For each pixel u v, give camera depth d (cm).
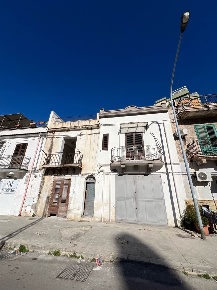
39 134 1415
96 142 1272
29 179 1255
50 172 1251
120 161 1084
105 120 1344
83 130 1355
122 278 366
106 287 329
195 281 365
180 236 709
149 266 426
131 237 663
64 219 1043
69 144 1434
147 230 809
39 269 402
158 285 342
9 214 1170
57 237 635
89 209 1084
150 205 1001
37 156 1334
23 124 1700
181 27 734
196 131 1145
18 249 529
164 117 1241
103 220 1013
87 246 537
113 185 1094
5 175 1312
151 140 1180
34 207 1154
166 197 999
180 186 999
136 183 1070
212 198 949
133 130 1239
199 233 768
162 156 1109
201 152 1072
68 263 440
